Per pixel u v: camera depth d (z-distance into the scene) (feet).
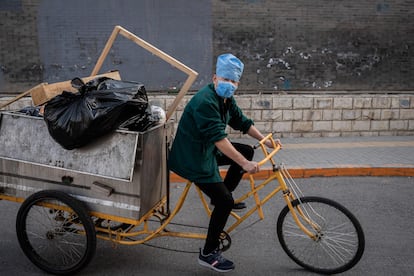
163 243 12.37
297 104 25.63
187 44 25.22
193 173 9.71
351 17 26.18
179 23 24.94
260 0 25.21
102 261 11.27
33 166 10.05
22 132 9.99
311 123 26.02
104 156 9.32
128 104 9.11
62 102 9.34
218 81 9.36
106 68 25.02
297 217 10.50
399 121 26.68
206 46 25.35
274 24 25.64
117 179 9.21
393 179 19.29
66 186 9.91
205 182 9.71
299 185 18.26
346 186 18.17
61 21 24.32
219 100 9.59
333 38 26.32
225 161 10.78
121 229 10.76
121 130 9.19
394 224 14.08
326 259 10.71
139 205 9.45
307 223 10.45
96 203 9.78
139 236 12.68
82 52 24.77
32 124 9.88
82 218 9.69
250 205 15.17
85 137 9.09
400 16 26.55
